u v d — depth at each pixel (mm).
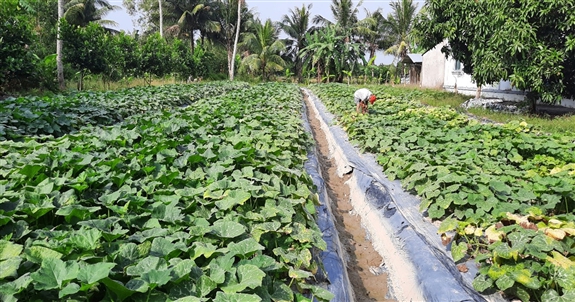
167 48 27391
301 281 3674
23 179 4605
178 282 2900
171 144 6590
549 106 16953
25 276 2715
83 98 12047
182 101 15227
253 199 4746
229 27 42031
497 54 13484
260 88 20406
